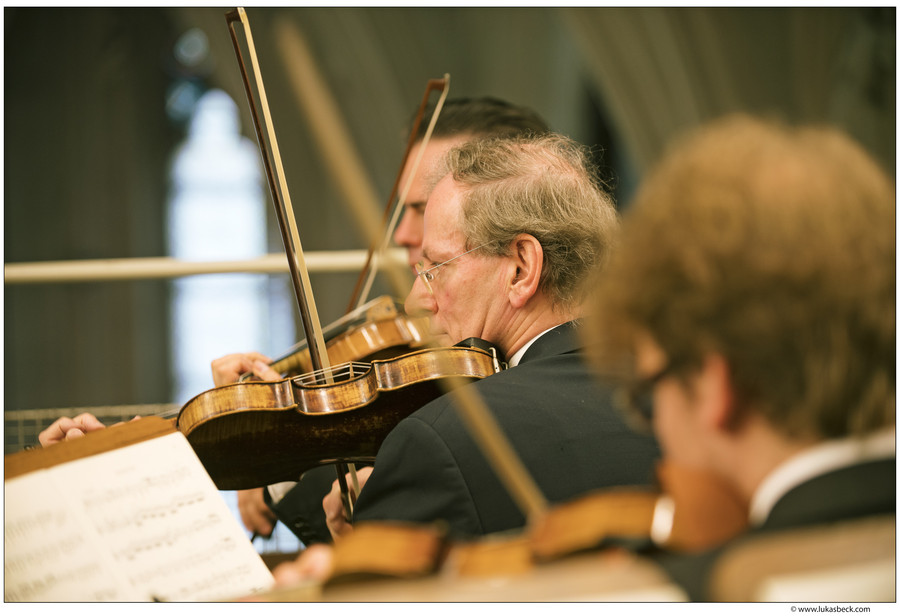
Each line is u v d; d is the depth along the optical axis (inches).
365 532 84.8
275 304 1285.7
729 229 75.3
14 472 121.9
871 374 75.1
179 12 1058.7
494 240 181.9
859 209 74.9
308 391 185.2
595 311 88.6
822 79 876.6
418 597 77.7
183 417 183.3
